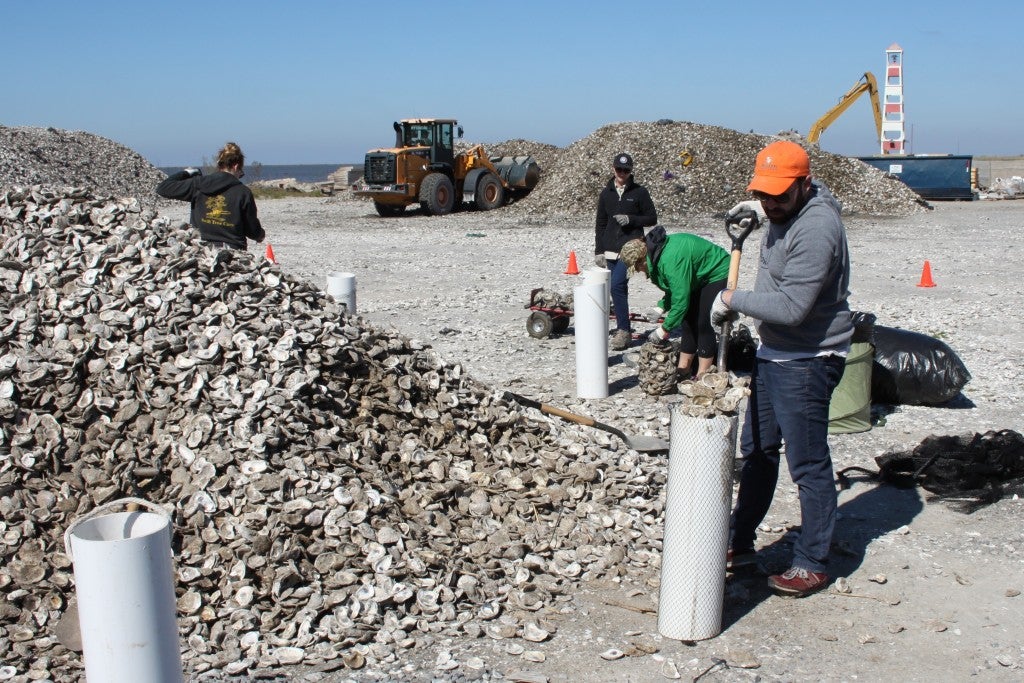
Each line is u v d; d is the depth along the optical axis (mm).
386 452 5098
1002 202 34344
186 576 4188
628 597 4516
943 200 35125
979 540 5148
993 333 10492
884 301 12711
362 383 5395
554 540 4898
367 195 28734
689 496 4020
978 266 16141
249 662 3863
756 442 4598
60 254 5410
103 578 2896
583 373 7922
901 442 6777
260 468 4566
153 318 5102
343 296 8234
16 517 4348
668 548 4125
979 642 4141
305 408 4973
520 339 10414
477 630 4164
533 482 5281
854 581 4715
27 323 4980
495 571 4598
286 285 5766
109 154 38375
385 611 4234
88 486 4508
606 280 7863
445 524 4777
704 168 28547
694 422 3975
